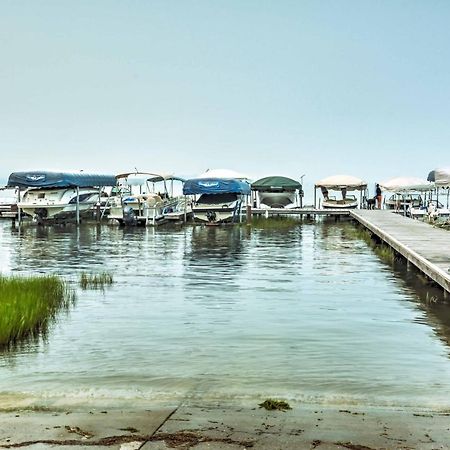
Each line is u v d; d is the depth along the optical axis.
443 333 11.82
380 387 8.41
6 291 13.48
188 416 6.88
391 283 17.75
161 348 10.48
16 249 26.55
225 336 11.38
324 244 28.95
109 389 8.20
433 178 34.69
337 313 13.56
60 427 6.43
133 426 6.50
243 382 8.61
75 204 41.03
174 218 41.22
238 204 40.72
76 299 14.96
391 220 34.28
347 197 49.75
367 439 6.15
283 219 44.72
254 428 6.46
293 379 8.77
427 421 6.75
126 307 14.02
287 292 16.17
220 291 16.23
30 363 9.50
